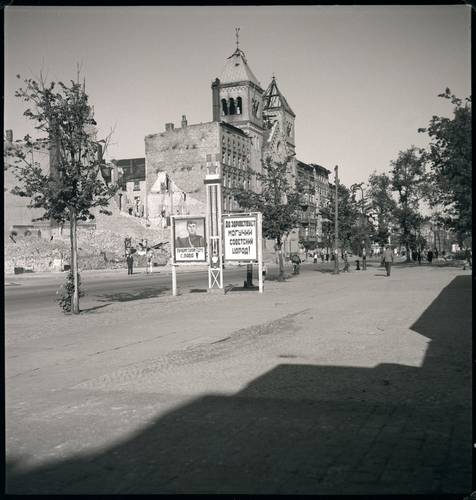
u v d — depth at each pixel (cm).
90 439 541
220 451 500
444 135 1617
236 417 600
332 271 4728
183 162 8838
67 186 1639
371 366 842
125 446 519
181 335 1224
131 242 7112
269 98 11225
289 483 429
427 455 479
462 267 4803
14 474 459
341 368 833
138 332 1291
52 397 709
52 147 1673
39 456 499
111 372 855
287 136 11475
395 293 2162
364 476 438
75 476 452
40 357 998
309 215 11919
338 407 630
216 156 2478
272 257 8456
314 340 1095
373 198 5744
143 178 11169
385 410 615
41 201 1647
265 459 478
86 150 1681
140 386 755
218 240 2472
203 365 886
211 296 2312
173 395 701
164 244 7475
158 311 1755
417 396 669
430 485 420
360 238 5075
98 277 4478
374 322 1327
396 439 520
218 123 8662
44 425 589
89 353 1030
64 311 1742
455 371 796
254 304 1897
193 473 452
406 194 5616
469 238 1839
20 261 5369
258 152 10100
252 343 1087
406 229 5844
